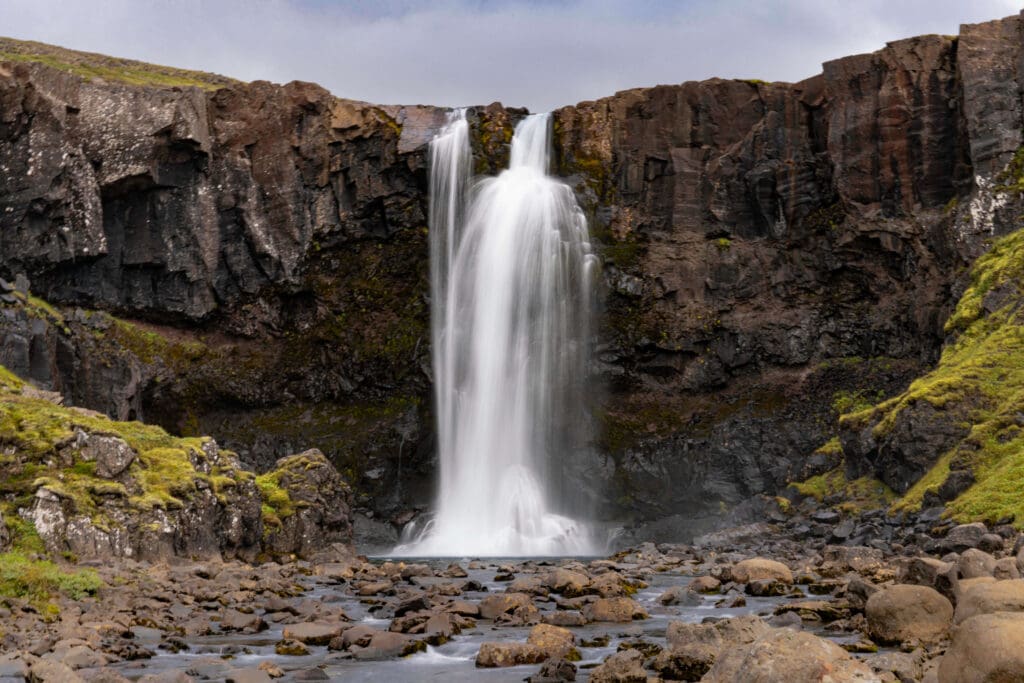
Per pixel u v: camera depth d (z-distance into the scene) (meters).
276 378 53.12
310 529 32.22
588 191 53.09
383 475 49.78
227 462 29.84
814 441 47.16
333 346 53.34
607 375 51.19
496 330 52.22
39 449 24.47
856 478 40.38
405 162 53.00
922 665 12.10
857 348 49.94
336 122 53.44
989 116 47.09
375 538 47.12
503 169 54.41
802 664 9.76
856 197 50.09
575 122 54.03
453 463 50.81
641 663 12.85
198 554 26.55
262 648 15.40
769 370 50.69
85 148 50.19
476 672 13.43
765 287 51.53
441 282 53.16
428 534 47.91
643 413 50.66
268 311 53.97
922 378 40.16
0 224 47.44
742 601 19.61
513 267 52.62
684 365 51.31
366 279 53.81
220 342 53.88
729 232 52.34
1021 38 47.78
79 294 50.66
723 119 52.94
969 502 29.58
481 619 18.36
